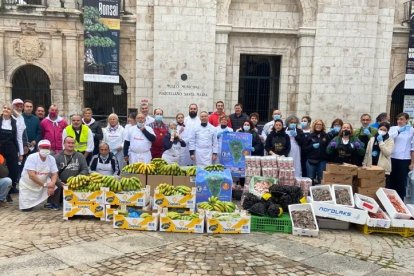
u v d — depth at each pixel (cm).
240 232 667
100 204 713
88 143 905
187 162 990
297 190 745
